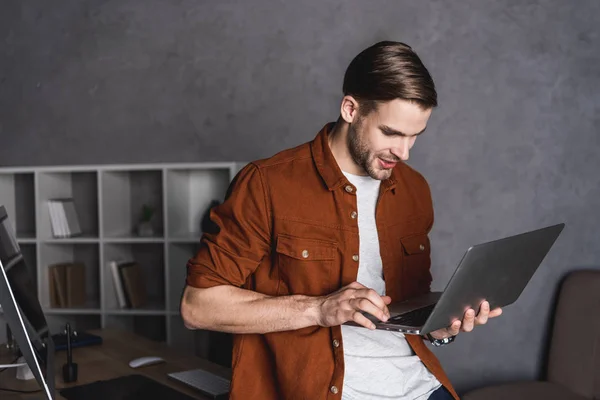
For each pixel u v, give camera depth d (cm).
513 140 349
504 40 348
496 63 350
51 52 425
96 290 425
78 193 427
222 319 155
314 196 162
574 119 342
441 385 172
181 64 402
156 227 415
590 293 314
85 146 423
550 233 160
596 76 338
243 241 159
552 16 341
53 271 397
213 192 399
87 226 427
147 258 418
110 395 200
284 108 384
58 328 403
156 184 414
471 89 353
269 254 164
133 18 409
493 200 354
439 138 358
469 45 352
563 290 324
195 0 397
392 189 173
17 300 162
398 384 160
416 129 148
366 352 159
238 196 161
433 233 362
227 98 394
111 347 258
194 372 218
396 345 165
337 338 155
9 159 437
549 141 345
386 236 169
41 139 430
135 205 417
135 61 411
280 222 159
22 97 432
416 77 144
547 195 347
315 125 380
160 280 417
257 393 163
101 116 419
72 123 424
